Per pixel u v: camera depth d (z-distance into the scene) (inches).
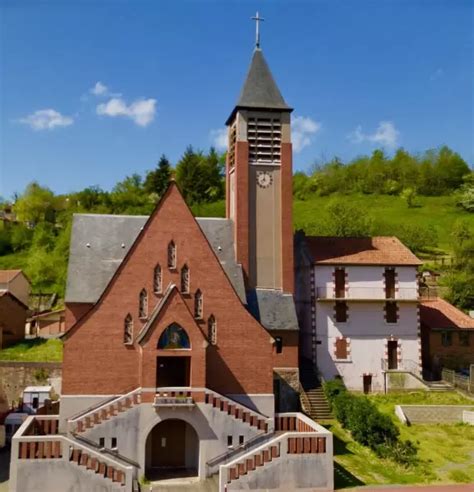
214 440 1379.2
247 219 1893.5
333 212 3796.8
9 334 2316.7
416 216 4931.1
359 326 2057.1
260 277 1895.9
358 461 1450.5
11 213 5826.8
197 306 1544.0
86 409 1443.2
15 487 1165.7
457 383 2032.5
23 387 1936.5
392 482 1322.6
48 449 1189.7
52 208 5462.6
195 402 1381.6
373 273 2082.9
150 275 1521.9
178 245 1547.7
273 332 1815.9
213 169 5098.4
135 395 1354.6
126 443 1330.0
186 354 1398.9
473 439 1662.2
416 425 1775.3
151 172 5231.3
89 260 1686.8
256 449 1234.6
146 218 1818.4
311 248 2145.7
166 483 1328.7
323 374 2014.0
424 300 2364.7
